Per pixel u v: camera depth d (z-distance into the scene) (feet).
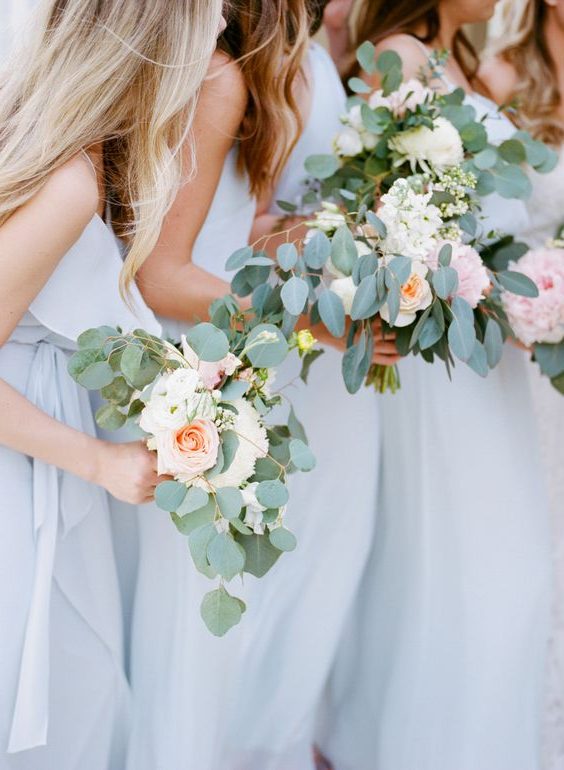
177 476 4.39
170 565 5.98
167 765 5.99
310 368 6.75
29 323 5.08
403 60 6.81
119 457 4.83
